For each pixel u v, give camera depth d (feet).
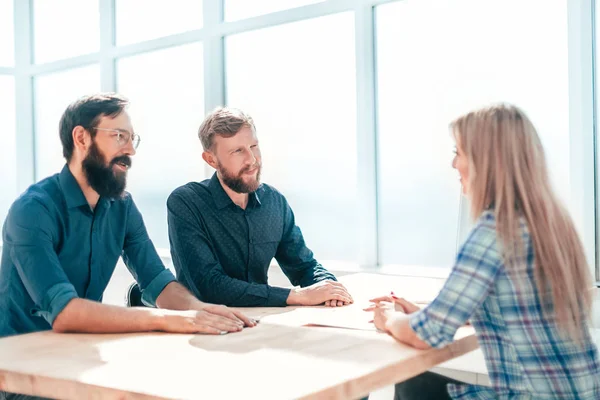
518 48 9.95
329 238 12.21
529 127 4.82
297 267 8.57
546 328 4.59
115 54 15.02
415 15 11.03
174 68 14.30
